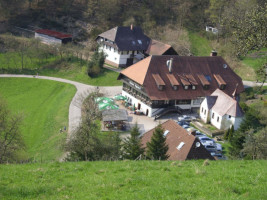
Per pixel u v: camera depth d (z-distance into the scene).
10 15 130.88
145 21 130.62
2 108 55.25
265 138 43.62
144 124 69.31
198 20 129.62
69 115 72.44
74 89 88.44
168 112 74.81
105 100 72.56
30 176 22.19
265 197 17.42
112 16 132.12
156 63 75.94
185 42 118.88
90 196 18.11
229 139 61.91
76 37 124.69
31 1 135.88
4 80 95.44
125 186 19.50
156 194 17.89
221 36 117.88
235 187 18.61
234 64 101.75
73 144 42.03
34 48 107.25
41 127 70.44
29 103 84.62
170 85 74.62
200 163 26.12
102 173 22.81
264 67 40.56
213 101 71.56
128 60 104.31
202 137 60.84
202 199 16.81
